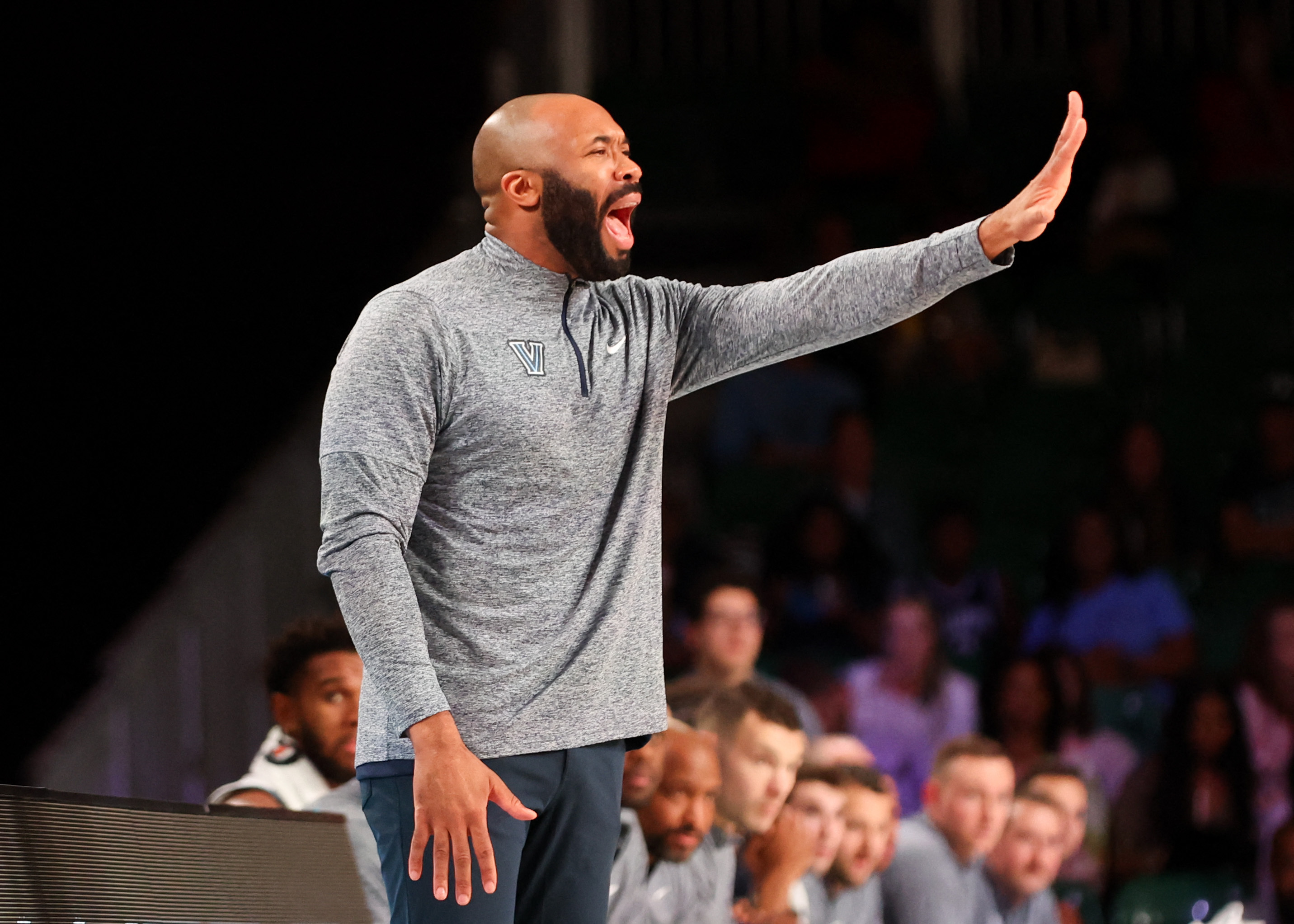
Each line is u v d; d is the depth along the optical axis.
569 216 6.31
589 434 6.27
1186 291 27.11
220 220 23.91
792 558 20.16
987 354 25.53
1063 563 21.00
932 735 17.58
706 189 29.22
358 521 5.85
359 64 25.70
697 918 10.94
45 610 21.16
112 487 22.00
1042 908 13.47
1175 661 20.38
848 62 28.09
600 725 6.07
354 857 8.36
